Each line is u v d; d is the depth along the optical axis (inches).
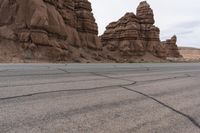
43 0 1485.0
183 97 240.1
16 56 1144.2
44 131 119.7
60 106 175.5
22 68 534.6
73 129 125.0
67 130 122.9
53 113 154.9
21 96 206.1
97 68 680.4
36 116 146.0
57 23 1496.1
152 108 183.6
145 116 158.7
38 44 1280.8
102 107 179.2
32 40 1268.5
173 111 176.7
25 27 1305.4
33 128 123.6
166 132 127.7
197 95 256.7
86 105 183.2
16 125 127.3
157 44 3144.7
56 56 1320.1
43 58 1237.1
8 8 1381.6
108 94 237.3
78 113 158.2
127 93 248.4
